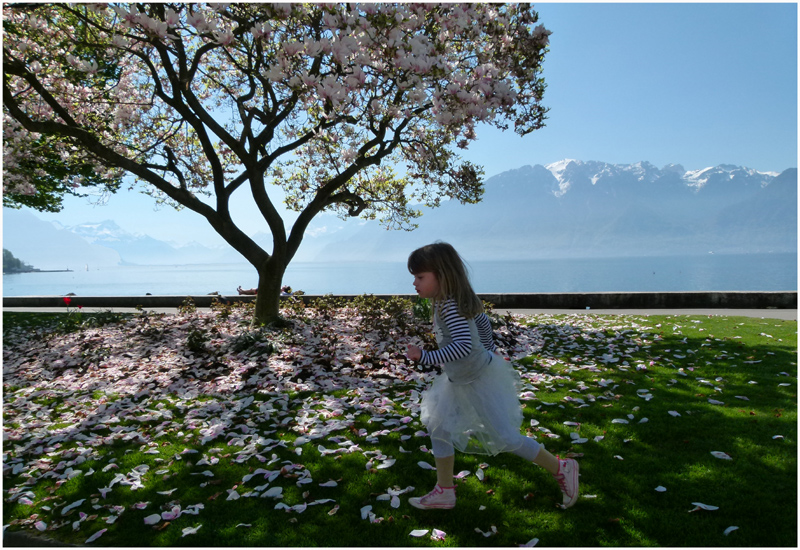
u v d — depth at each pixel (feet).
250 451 12.63
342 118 22.17
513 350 25.02
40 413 16.65
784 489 10.07
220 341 26.48
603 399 16.55
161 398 18.16
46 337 30.07
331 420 14.80
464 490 10.42
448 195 36.42
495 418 9.25
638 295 45.98
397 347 24.59
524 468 11.41
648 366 21.01
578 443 12.75
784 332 28.32
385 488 10.61
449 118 18.86
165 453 12.89
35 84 24.68
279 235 30.53
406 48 17.99
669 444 12.54
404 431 14.15
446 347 8.80
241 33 22.04
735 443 12.44
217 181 30.58
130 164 27.91
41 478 11.76
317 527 9.13
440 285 9.32
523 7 26.11
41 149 34.60
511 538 8.64
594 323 34.42
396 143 30.45
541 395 17.06
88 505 10.29
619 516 9.29
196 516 9.71
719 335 27.94
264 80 23.54
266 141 30.53
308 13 20.94
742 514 9.20
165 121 36.96
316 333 28.30
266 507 9.96
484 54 24.95
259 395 17.99
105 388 19.70
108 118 34.35
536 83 28.07
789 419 14.02
